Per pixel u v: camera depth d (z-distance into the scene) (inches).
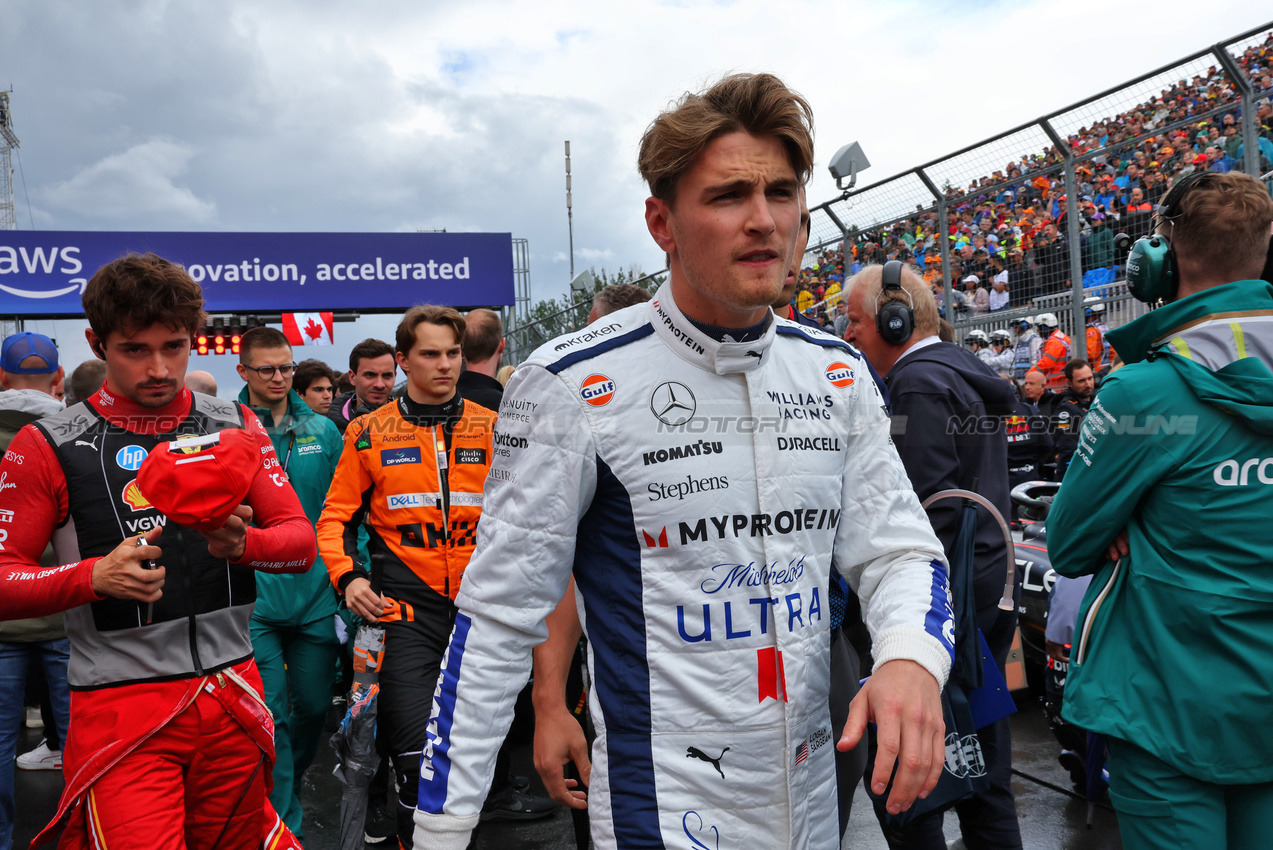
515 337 581.3
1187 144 212.2
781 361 46.8
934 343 94.0
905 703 39.5
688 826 42.4
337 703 196.1
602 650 44.6
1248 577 59.2
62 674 136.8
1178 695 60.4
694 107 40.5
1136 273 70.1
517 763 158.2
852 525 49.1
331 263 585.0
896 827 77.7
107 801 66.3
